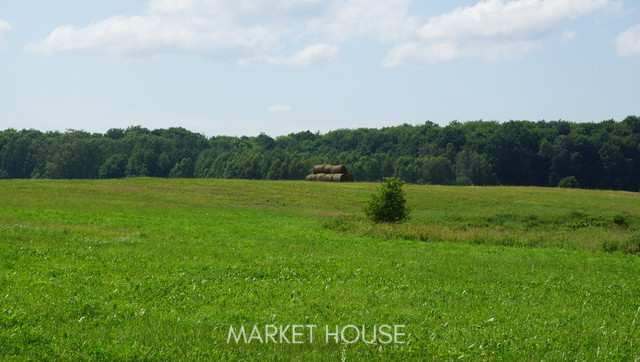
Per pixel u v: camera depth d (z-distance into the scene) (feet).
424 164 504.84
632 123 581.12
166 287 54.85
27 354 33.50
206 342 37.47
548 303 57.31
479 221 159.33
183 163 561.02
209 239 102.99
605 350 40.32
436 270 76.23
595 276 78.18
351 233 127.75
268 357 35.42
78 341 36.24
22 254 71.56
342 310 48.83
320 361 35.32
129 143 616.39
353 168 522.06
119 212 156.35
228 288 55.93
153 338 37.73
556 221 161.89
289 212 183.42
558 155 498.69
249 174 523.29
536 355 38.55
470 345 39.68
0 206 154.40
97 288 52.65
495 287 65.16
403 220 144.77
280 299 52.01
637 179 498.69
